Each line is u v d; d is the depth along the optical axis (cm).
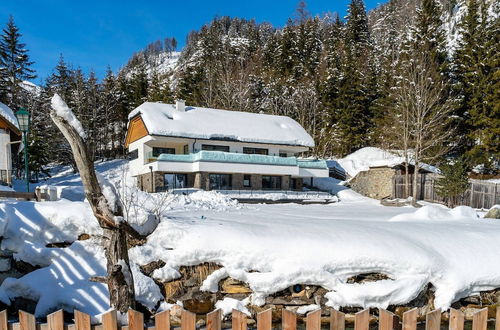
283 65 5566
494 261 727
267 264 696
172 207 1273
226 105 4459
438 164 3198
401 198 2855
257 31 8406
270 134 3033
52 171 4178
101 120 4984
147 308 659
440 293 683
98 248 739
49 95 4738
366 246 720
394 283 671
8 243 749
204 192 2083
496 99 3061
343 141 4172
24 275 726
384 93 4125
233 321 310
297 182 3145
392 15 7594
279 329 609
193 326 299
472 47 3441
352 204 2553
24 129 1317
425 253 716
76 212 780
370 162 3734
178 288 691
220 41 7644
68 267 710
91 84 5206
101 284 677
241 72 4956
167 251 723
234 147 2928
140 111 2834
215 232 747
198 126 2806
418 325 612
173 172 2686
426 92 2880
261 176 2878
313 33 6481
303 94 4581
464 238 819
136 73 6272
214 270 704
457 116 3250
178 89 5172
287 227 827
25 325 306
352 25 6253
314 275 675
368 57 5125
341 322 313
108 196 495
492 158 3022
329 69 4619
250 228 791
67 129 427
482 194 2328
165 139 2691
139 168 2947
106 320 304
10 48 4756
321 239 741
